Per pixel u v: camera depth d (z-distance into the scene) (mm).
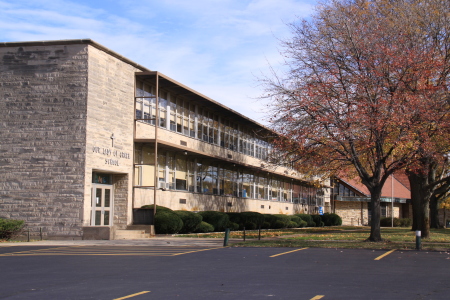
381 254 18438
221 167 40531
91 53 26078
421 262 15945
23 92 26047
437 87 23391
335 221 59031
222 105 37562
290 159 25969
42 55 26125
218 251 19266
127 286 11094
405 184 69562
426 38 25969
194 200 35719
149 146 30797
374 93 22969
